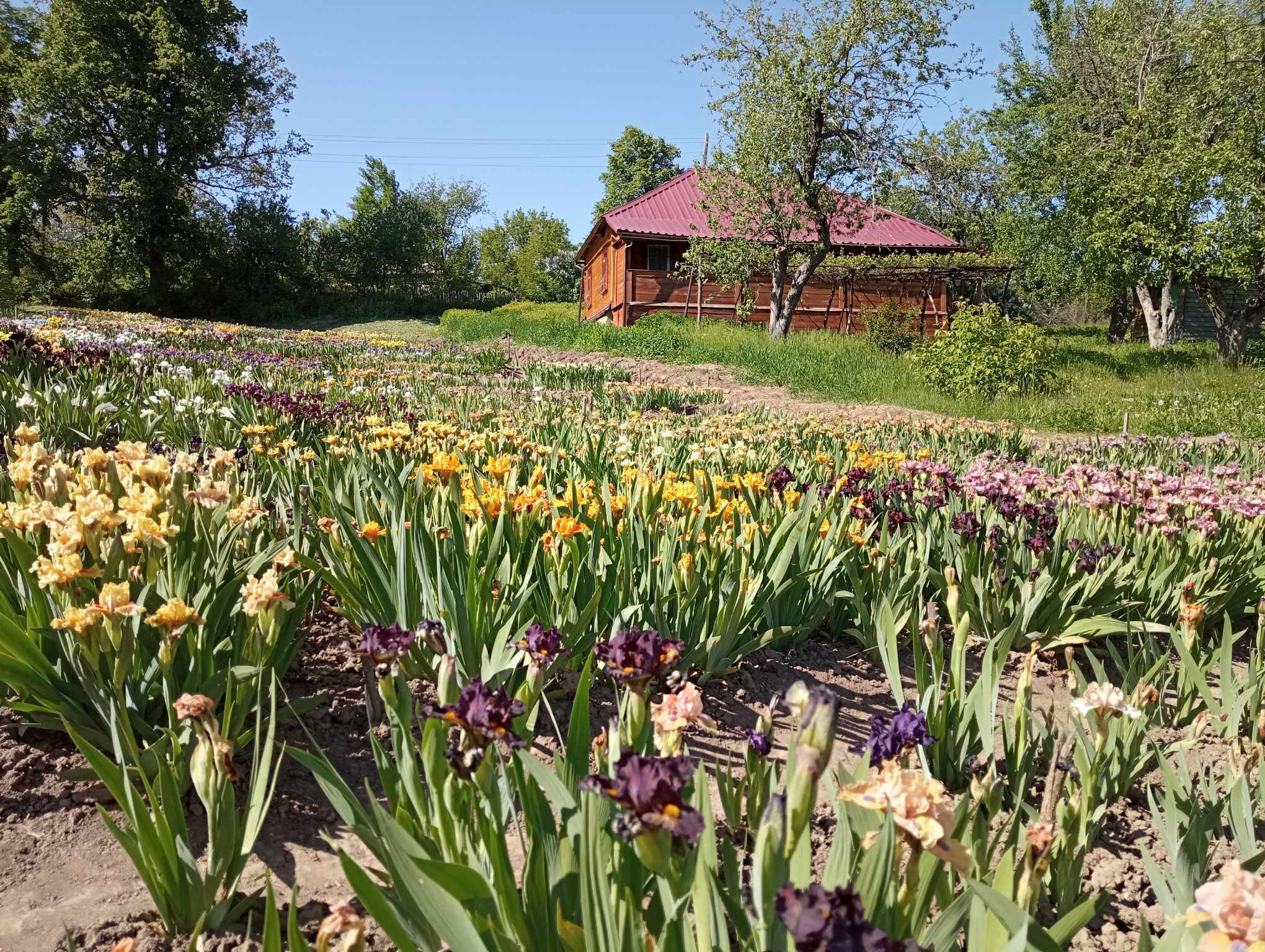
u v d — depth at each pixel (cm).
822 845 273
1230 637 355
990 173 4025
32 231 4331
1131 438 1222
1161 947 176
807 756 141
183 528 331
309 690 346
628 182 7075
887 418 1442
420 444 602
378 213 5666
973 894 176
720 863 231
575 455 616
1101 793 282
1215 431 1509
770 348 2339
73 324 1933
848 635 465
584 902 166
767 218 2581
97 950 208
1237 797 256
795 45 2397
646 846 150
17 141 4066
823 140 2542
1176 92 2955
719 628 368
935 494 537
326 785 204
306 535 411
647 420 1031
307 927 222
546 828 193
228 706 234
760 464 671
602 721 342
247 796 271
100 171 4109
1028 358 1755
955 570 459
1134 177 2512
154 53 4169
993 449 1030
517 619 348
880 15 2297
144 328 2206
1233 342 2538
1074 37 3647
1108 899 260
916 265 2962
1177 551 514
